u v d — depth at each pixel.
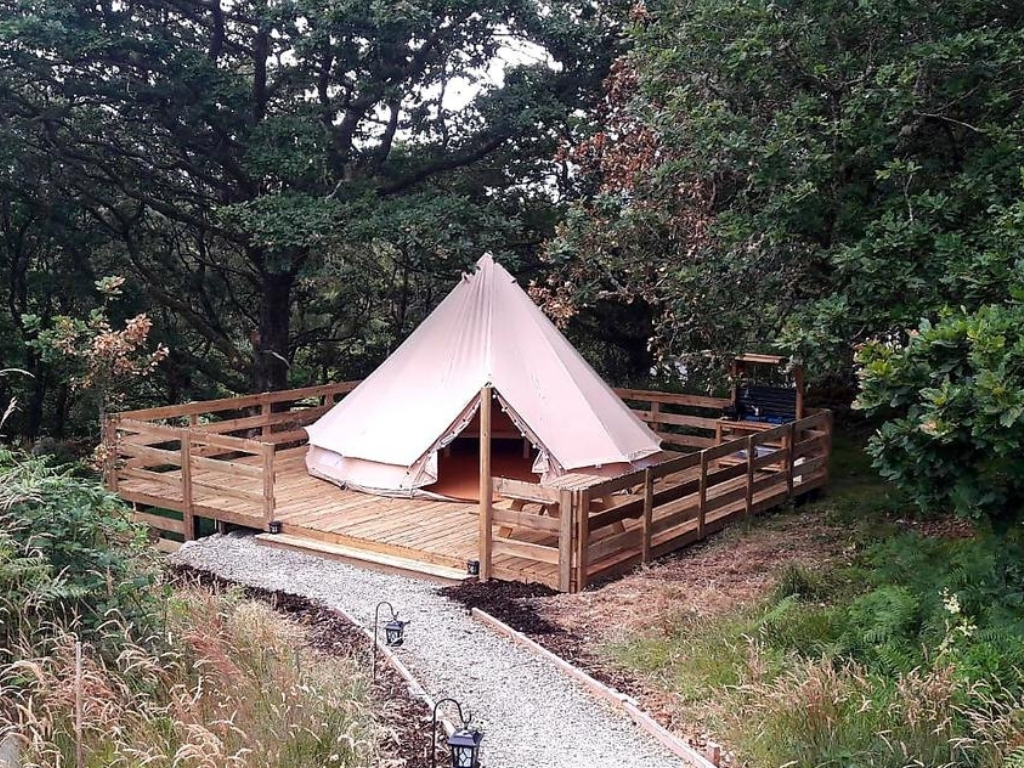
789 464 11.08
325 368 20.88
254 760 4.33
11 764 4.07
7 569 4.74
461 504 10.76
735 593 7.96
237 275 19.16
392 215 12.82
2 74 13.66
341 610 7.54
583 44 14.65
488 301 11.83
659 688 6.07
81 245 16.09
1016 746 4.48
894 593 6.23
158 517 10.66
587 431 11.02
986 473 5.36
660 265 10.33
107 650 5.04
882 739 4.78
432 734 4.85
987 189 7.23
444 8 13.56
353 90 15.36
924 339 5.37
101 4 13.85
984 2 7.91
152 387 19.62
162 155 15.64
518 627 7.26
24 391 18.14
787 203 7.77
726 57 8.72
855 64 8.17
